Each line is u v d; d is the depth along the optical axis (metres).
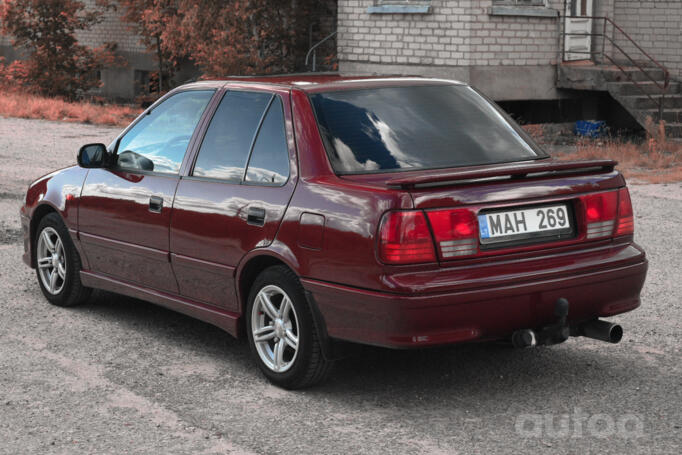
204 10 20.50
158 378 5.29
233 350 5.84
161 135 6.02
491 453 4.18
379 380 5.22
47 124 21.02
